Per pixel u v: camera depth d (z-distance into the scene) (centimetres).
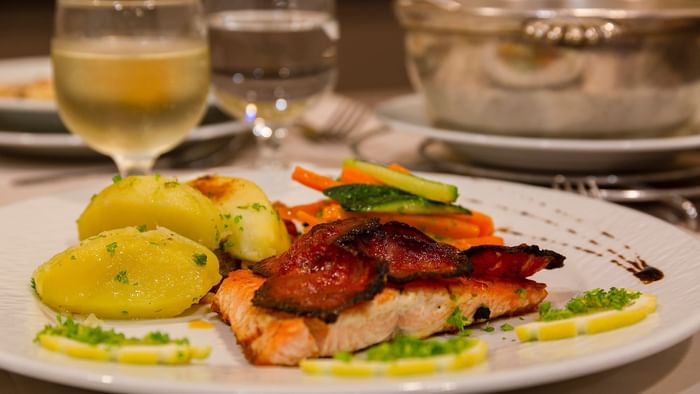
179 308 54
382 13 207
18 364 47
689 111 79
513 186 71
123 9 67
